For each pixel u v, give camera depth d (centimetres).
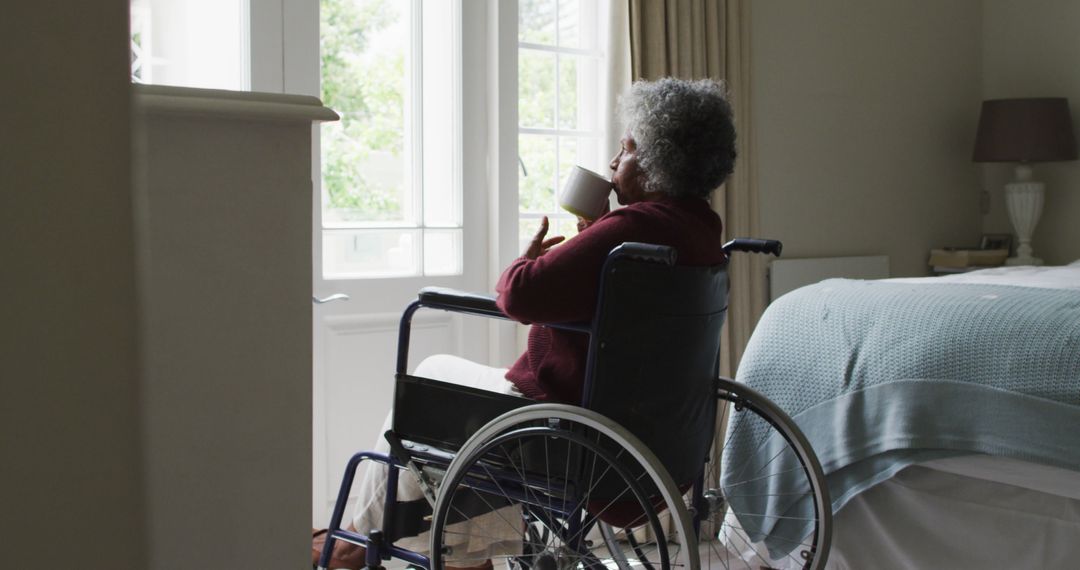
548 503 165
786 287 379
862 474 203
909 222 432
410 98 301
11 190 30
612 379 158
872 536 208
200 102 91
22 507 31
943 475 199
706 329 172
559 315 160
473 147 312
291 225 98
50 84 30
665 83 177
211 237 94
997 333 191
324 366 289
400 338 178
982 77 452
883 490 207
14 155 30
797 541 212
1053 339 183
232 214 95
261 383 98
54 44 30
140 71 253
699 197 177
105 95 31
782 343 222
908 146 431
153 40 255
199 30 261
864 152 414
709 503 187
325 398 289
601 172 342
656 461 148
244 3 267
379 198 299
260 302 97
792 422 183
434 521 164
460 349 314
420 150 303
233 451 97
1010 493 191
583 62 340
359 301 294
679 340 164
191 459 95
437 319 310
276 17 271
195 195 93
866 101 414
